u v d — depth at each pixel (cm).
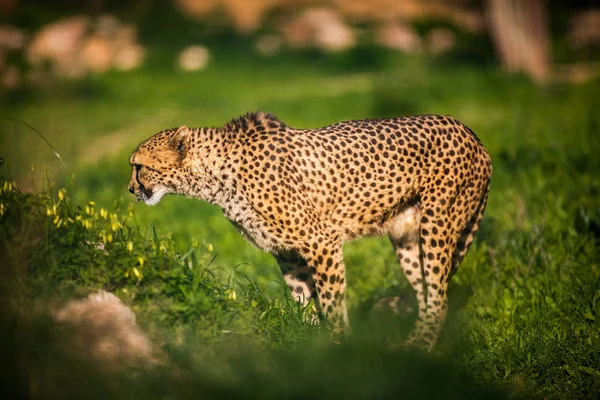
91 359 975
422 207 1357
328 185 1311
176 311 1077
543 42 5272
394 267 1717
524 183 2211
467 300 1467
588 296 1410
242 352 1061
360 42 5841
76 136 3488
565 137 2788
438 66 5356
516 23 5212
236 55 5659
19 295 1017
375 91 4109
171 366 1016
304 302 1405
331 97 4200
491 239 1755
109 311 1045
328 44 5753
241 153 1308
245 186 1306
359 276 1684
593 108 3538
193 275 1134
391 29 6044
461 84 4450
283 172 1288
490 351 1252
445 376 1091
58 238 1095
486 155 1410
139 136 3466
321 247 1320
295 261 1400
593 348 1259
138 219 2131
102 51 5412
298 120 3541
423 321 1360
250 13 6281
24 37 5575
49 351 957
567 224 1809
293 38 5875
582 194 2031
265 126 1321
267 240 1334
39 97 4406
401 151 1334
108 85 4731
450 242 1370
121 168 2881
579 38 6134
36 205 1113
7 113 4003
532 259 1570
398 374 1046
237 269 1727
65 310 1037
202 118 3772
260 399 961
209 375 1005
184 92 4550
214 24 6122
